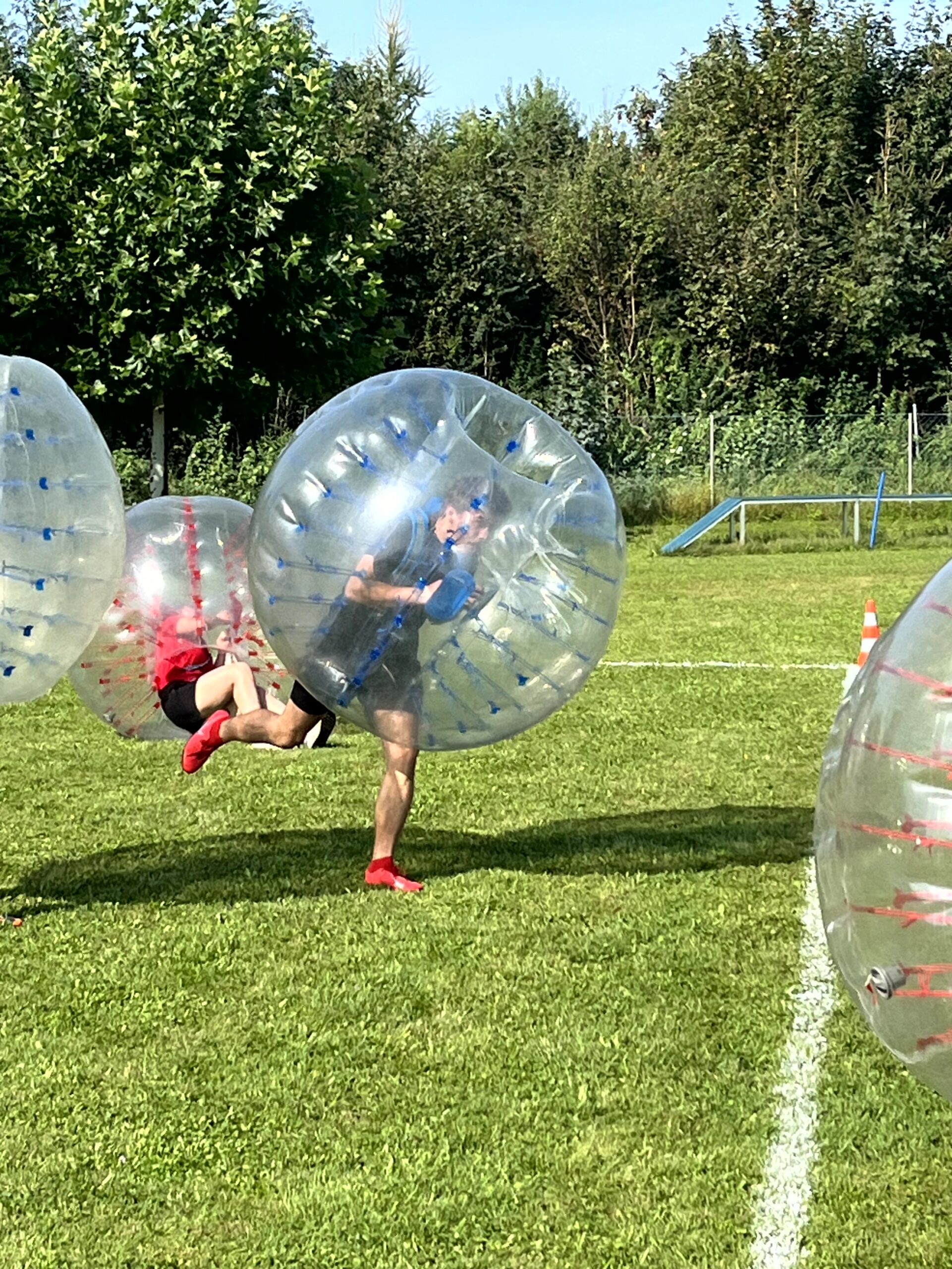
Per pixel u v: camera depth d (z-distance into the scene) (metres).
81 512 4.50
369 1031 3.97
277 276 19.47
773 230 35.66
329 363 20.64
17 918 5.03
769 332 34.78
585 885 5.27
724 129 41.03
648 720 8.52
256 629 5.33
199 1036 3.96
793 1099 3.52
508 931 4.76
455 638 4.40
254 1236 2.97
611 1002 4.14
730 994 4.18
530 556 4.41
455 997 4.20
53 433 4.48
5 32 30.70
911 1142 3.30
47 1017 4.11
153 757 7.78
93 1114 3.51
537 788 6.91
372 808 6.56
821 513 24.19
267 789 6.97
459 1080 3.65
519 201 41.56
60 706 9.39
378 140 37.28
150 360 18.84
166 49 18.73
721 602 14.42
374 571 4.34
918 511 24.03
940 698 2.57
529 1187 3.13
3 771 7.44
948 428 26.06
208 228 18.83
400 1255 2.89
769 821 6.21
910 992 2.60
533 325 37.09
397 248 35.16
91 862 5.75
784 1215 3.00
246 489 23.75
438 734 4.57
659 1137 3.34
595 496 4.57
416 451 4.39
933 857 2.54
